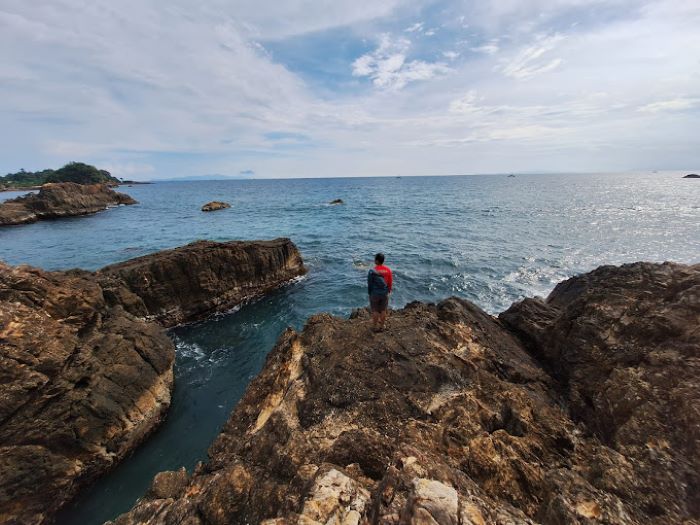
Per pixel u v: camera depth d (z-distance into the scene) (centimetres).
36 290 1084
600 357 667
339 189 12581
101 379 1084
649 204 5741
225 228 4628
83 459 972
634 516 370
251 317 1977
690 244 2991
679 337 590
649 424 493
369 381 664
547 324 904
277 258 2367
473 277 2372
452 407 594
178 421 1212
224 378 1434
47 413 943
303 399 657
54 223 5322
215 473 559
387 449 507
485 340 852
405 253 3052
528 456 502
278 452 551
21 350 936
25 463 884
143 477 1010
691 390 498
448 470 386
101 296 1300
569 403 657
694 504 382
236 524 457
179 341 1734
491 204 6400
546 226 4025
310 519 336
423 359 716
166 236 4116
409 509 304
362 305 2069
